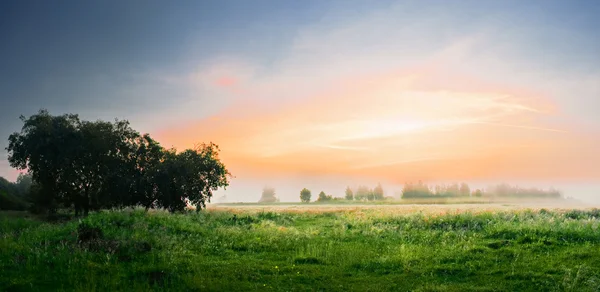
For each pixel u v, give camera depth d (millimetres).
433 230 27516
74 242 19547
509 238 22797
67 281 14812
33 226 30734
